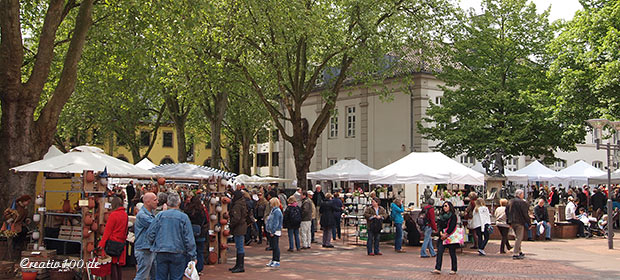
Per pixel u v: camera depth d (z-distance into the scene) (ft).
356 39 77.30
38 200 37.73
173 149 206.49
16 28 44.01
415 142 112.16
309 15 71.31
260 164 184.14
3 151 43.96
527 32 98.89
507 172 103.55
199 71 79.41
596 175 97.50
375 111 121.80
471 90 98.68
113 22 65.05
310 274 40.63
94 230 35.47
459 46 86.63
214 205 46.21
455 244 41.09
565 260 50.06
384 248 58.65
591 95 87.30
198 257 39.75
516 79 97.76
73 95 114.01
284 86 82.53
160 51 64.39
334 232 66.13
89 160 38.55
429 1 80.33
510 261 49.24
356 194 65.72
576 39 90.89
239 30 73.00
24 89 44.78
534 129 96.27
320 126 83.82
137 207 41.50
